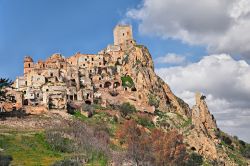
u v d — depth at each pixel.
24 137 185.38
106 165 175.00
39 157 168.25
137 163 193.25
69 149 183.62
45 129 198.38
